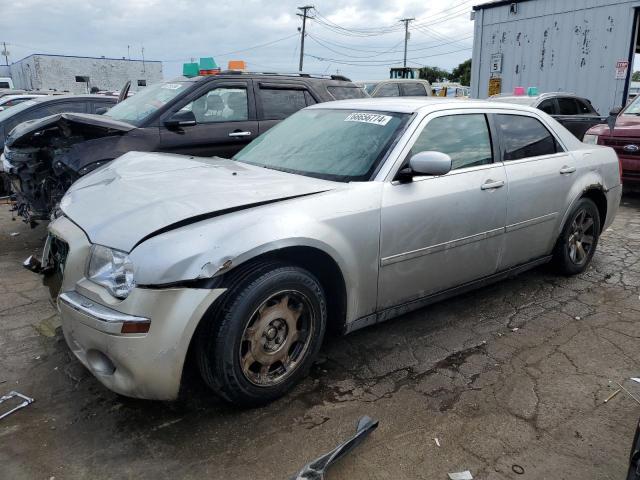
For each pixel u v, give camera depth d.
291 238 2.80
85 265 2.75
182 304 2.54
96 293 2.63
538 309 4.32
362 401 3.05
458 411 2.96
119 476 2.46
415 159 3.26
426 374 3.34
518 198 4.11
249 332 2.80
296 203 2.97
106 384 2.67
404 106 3.82
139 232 2.64
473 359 3.53
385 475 2.48
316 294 3.02
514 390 3.17
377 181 3.31
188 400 3.05
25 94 15.36
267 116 6.62
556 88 14.92
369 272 3.24
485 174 3.88
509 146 4.20
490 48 16.53
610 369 3.41
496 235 4.00
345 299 3.18
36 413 2.92
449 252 3.68
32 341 3.73
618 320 4.12
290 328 2.98
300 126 4.16
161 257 2.52
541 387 3.20
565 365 3.46
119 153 5.45
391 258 3.33
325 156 3.63
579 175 4.71
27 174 5.79
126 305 2.51
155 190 3.09
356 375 3.32
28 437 2.72
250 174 3.47
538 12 14.96
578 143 4.94
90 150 5.36
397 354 3.58
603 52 13.71
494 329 3.96
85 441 2.70
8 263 5.54
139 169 3.68
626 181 8.34
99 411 2.95
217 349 2.66
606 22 13.51
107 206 2.96
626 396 3.11
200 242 2.59
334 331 3.29
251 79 6.61
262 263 2.80
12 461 2.55
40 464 2.53
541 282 4.91
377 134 3.62
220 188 3.08
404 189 3.38
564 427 2.83
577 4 14.04
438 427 2.82
